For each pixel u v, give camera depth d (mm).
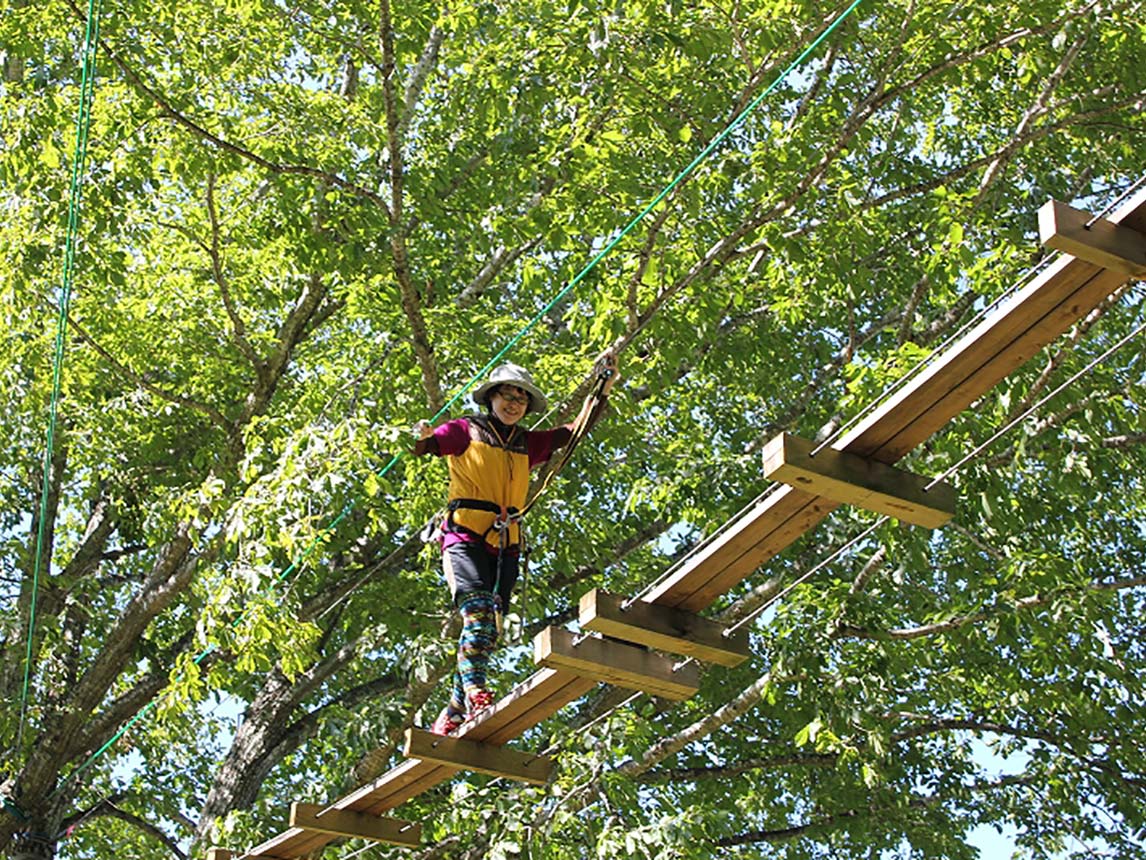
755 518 6230
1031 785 14516
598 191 11000
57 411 14461
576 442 7555
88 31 8625
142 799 16828
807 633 11844
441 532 7605
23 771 14438
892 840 14922
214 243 12539
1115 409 11172
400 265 11281
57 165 11672
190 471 14922
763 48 10672
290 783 16688
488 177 13062
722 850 13203
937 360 5570
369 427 11328
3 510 15648
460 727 7652
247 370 15008
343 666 14586
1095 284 5246
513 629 12242
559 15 11156
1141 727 13828
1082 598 11688
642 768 12211
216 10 12430
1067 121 11031
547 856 11406
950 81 12023
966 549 13586
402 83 14188
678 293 11188
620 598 6770
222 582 11102
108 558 16281
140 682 15188
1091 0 11203
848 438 5945
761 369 14242
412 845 9180
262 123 12375
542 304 14773
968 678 14242
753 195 10648
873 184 13195
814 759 14086
